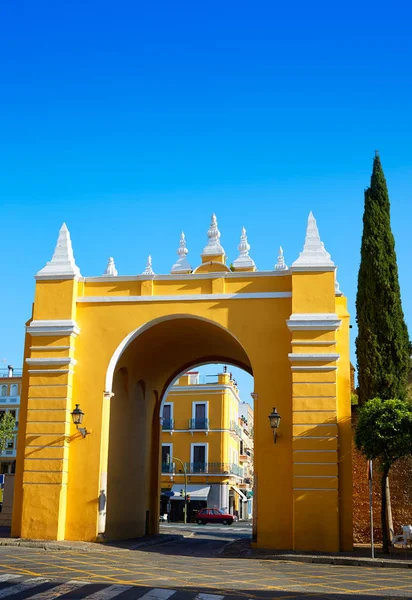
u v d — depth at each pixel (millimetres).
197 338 25672
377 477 22500
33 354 22375
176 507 55656
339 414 21031
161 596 11172
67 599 10617
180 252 24359
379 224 23688
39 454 21578
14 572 13516
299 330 21141
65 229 23656
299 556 18094
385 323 22688
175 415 57156
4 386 60156
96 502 21297
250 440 78750
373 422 18859
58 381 22047
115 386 24531
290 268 21703
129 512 25547
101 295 22922
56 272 22844
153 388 28422
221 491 55094
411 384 24203
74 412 21422
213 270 23406
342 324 22078
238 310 22062
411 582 13758
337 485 20031
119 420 24875
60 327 22250
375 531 22125
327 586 12977
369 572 15398
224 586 12680
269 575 14570
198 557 18609
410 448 18547
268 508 20516
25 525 21125
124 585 12242
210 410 56531
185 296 22406
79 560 16391
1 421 51062
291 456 20766
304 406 20609
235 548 21094
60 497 21172
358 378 23000
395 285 23078
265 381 21422
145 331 23266
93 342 22531
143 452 27484
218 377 57062
